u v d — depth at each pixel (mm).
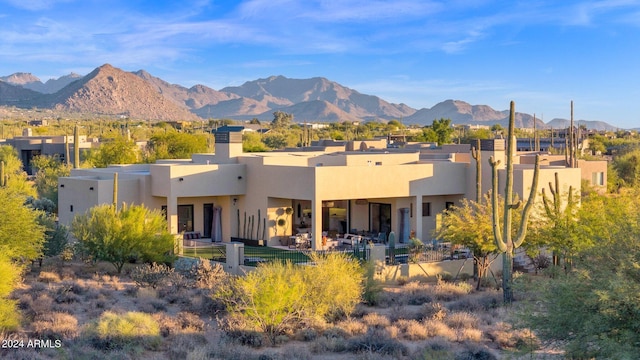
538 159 28547
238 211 42250
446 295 29250
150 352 19500
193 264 33031
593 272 16000
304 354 19422
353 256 32781
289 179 39156
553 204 32406
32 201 51562
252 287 22734
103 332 19984
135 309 25094
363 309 26344
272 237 40562
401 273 32969
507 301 27688
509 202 28328
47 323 21547
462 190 42812
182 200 41375
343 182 38812
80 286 28172
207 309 25172
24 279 29578
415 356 19438
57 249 35844
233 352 19109
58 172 64562
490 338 21859
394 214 41625
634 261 15312
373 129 185375
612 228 16859
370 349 19828
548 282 16422
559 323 15539
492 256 35438
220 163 43125
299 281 23719
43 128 154625
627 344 13953
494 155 40969
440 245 38031
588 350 14992
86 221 35125
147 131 159750
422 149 70625
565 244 30375
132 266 35125
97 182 39656
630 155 74875
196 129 183625
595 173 60688
